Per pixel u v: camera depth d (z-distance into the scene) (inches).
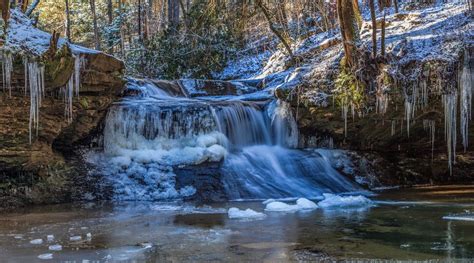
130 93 502.6
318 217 298.4
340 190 441.4
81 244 224.4
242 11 721.6
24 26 373.4
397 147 522.6
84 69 390.9
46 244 224.5
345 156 500.4
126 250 212.5
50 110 381.1
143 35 976.9
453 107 455.2
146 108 446.6
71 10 1055.6
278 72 653.9
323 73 507.8
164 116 449.1
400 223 275.7
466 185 486.0
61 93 381.1
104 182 399.2
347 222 279.9
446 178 522.0
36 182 380.5
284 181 434.9
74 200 377.1
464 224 271.6
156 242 228.4
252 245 221.3
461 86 451.5
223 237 239.1
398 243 224.1
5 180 372.2
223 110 479.8
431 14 574.6
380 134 504.4
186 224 276.1
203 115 462.0
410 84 461.7
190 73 767.7
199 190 397.1
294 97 504.7
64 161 408.5
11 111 359.3
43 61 359.6
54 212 323.3
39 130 383.2
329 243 224.7
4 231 256.5
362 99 478.6
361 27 619.2
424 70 458.3
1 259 196.4
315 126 507.8
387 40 525.0
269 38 836.0
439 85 452.4
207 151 433.1
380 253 204.8
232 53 806.5
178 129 451.5
